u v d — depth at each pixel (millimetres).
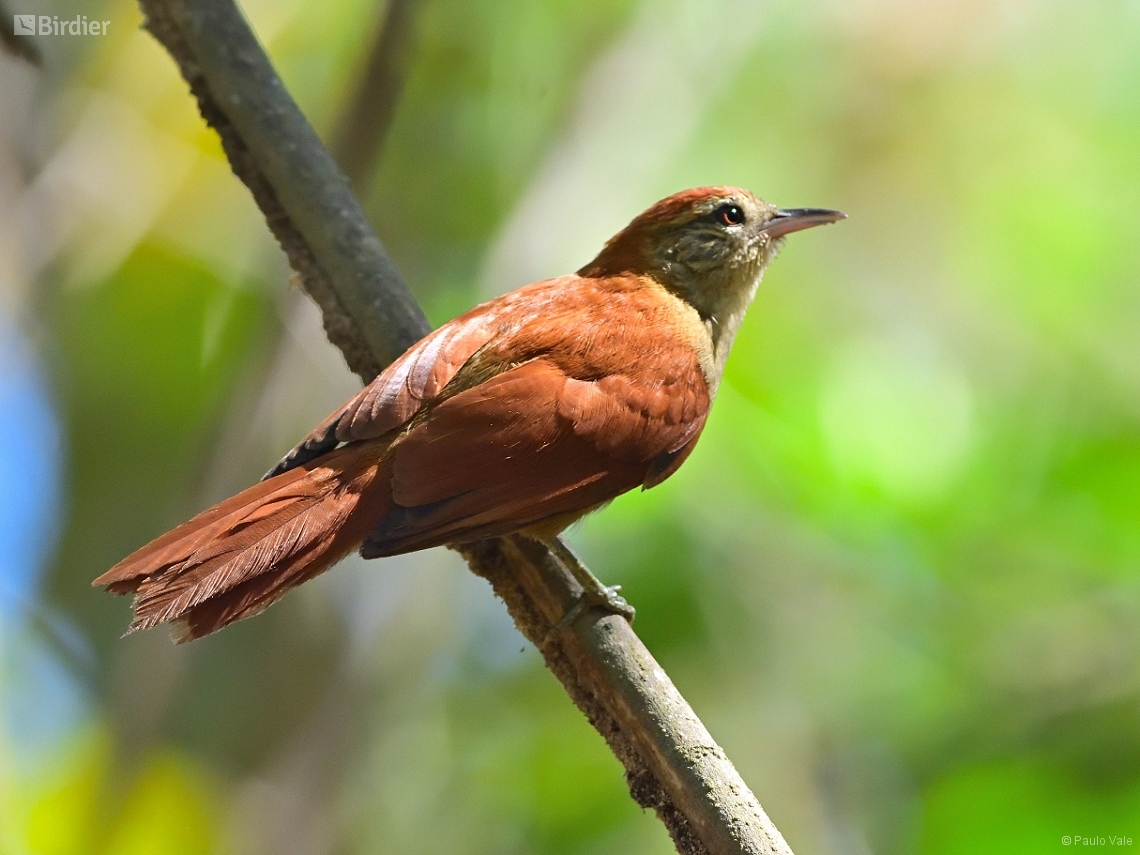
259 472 10711
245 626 12039
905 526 11438
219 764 11547
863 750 11383
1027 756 10719
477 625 13117
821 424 11742
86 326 13180
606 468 7535
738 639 11438
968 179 14438
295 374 11016
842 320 13492
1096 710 10867
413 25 9453
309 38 13711
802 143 14312
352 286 7816
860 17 14367
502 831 12328
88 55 12062
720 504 11500
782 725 11406
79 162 11656
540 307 8008
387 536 6801
